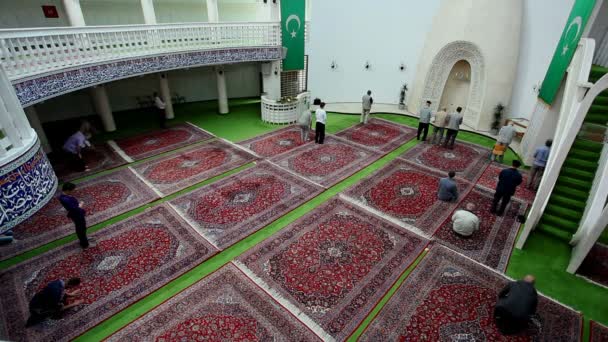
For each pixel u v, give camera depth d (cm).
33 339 432
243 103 1567
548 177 566
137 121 1279
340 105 1541
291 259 581
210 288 518
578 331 457
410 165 954
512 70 1150
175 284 527
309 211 721
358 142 1109
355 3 1380
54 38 743
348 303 497
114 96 1359
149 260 572
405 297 508
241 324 460
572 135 534
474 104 1263
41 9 1059
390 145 1090
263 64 1332
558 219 661
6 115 360
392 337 446
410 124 1305
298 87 1551
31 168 389
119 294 503
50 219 678
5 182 348
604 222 499
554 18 1048
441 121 1055
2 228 351
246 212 713
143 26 970
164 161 942
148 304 489
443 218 705
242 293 510
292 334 447
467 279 544
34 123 917
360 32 1434
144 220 680
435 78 1333
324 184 836
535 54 1116
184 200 753
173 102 1513
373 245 620
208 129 1205
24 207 378
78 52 808
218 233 645
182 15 1413
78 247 600
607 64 895
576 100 645
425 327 461
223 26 1154
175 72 1471
